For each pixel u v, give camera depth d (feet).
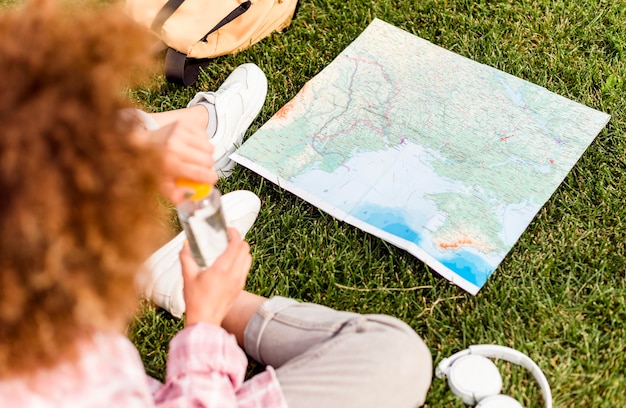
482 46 6.70
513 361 4.83
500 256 5.26
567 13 6.87
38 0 2.61
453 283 5.22
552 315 5.04
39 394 2.69
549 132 5.97
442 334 5.03
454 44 6.75
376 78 6.44
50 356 2.56
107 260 2.46
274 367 4.48
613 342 4.89
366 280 5.36
